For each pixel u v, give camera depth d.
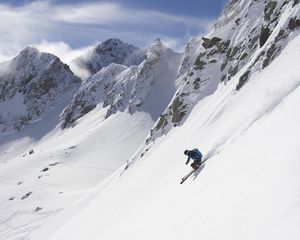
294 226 9.77
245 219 11.92
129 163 71.69
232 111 39.31
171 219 18.53
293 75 25.14
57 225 67.50
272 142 16.11
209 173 20.61
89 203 64.00
